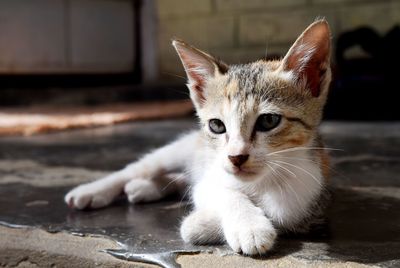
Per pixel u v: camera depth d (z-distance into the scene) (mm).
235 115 374
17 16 1278
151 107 1240
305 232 374
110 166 605
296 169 384
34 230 397
